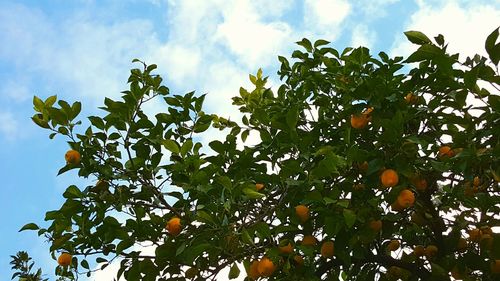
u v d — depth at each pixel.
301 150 4.00
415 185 4.12
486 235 4.28
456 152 4.05
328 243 4.07
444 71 3.80
